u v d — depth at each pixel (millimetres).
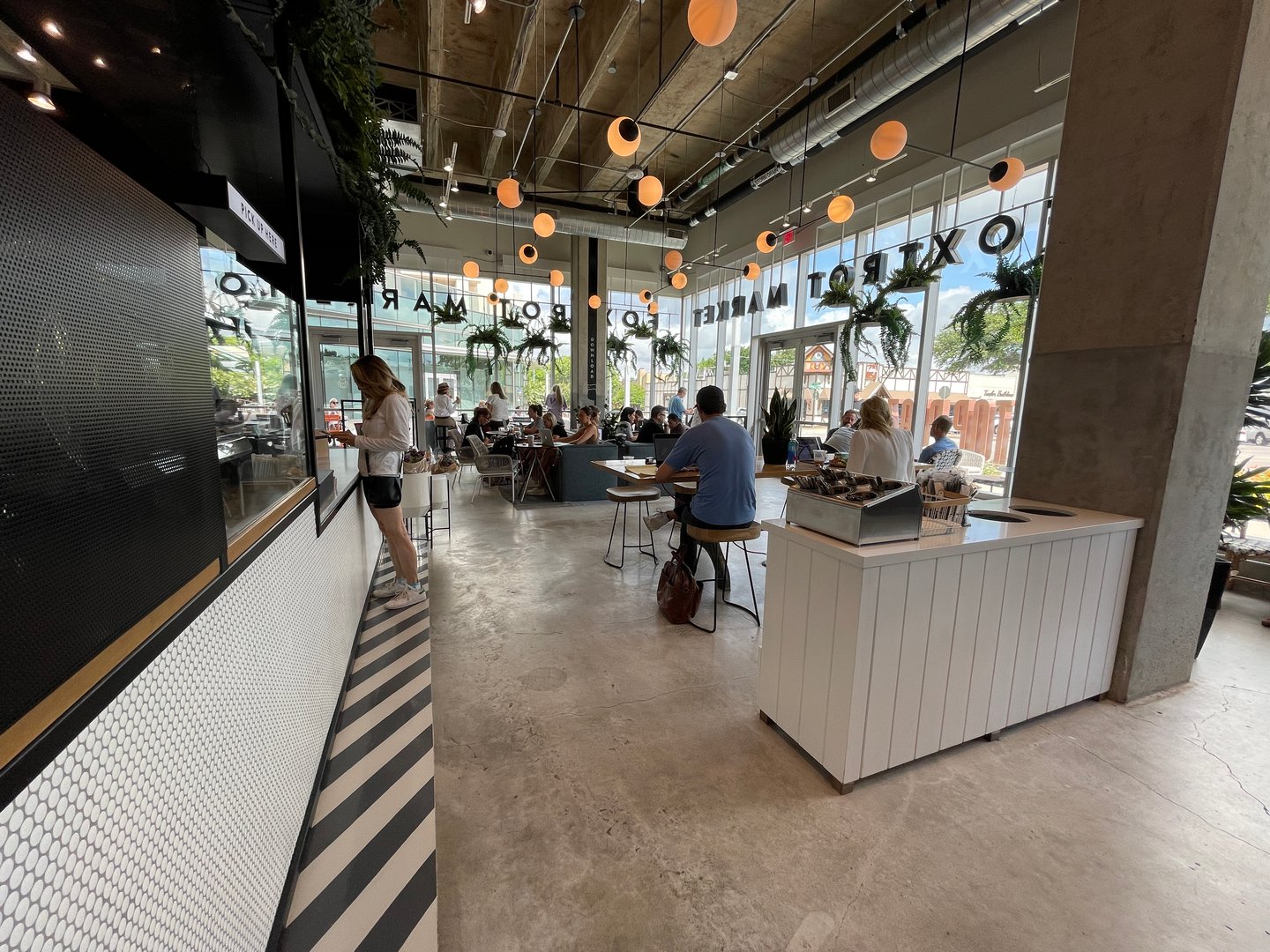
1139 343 2123
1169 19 1980
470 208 8750
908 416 6633
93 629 605
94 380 628
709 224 10898
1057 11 4754
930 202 6250
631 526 4957
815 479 1779
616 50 6074
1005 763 1798
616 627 2830
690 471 3234
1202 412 2074
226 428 1602
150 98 1641
